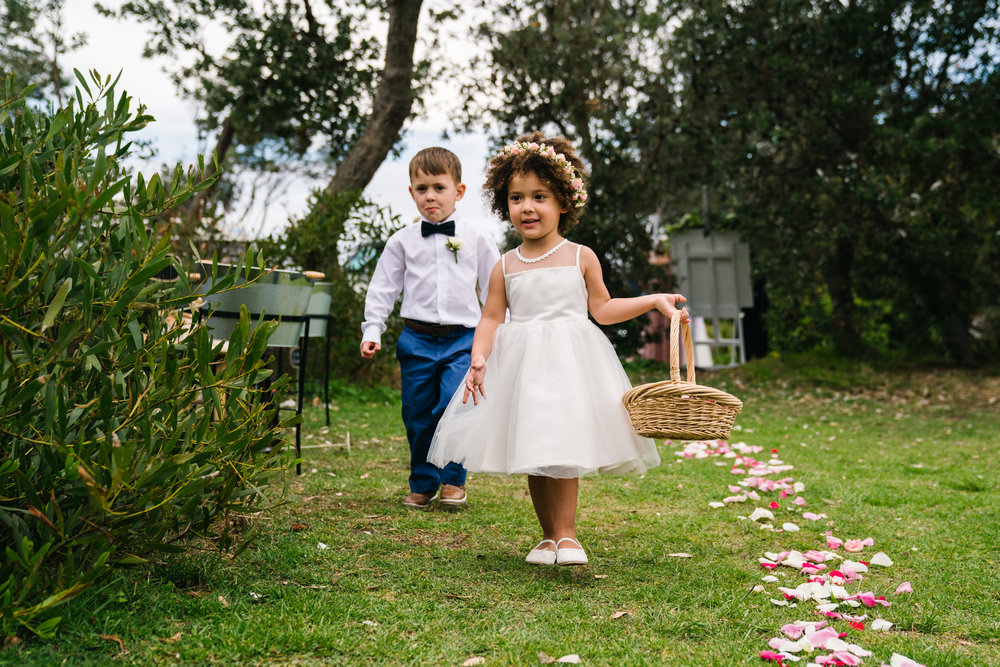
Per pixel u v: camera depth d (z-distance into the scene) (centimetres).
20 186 174
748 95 1015
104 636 172
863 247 993
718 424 214
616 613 203
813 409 798
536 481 255
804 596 219
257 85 1184
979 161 953
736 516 325
